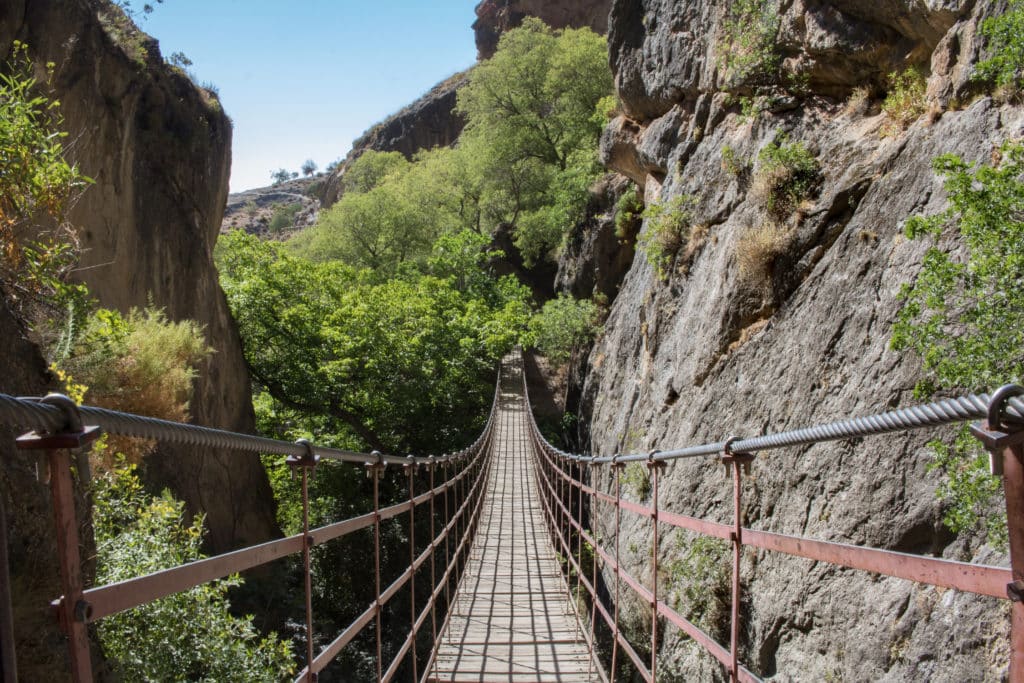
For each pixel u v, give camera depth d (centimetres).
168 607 706
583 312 2839
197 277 1802
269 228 10644
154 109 1697
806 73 1131
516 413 3148
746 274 1059
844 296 828
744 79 1266
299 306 2733
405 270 4219
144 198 1612
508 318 2975
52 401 144
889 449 667
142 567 716
